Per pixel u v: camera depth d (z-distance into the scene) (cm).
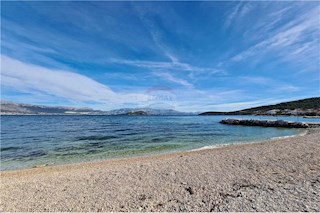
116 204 637
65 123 6309
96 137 2731
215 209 578
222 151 1553
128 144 2150
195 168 1013
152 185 794
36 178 963
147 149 1875
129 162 1322
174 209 591
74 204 646
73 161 1461
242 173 911
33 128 4303
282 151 1388
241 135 2906
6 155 1667
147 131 3541
